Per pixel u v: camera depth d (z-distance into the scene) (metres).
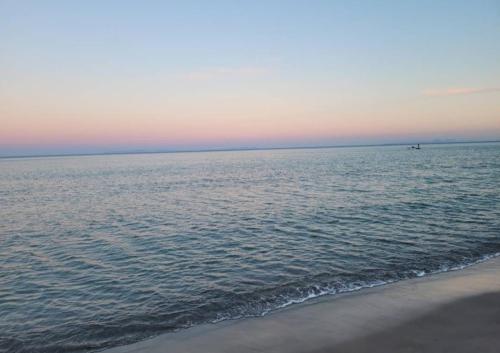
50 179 58.94
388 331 7.13
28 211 26.83
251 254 14.05
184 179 53.25
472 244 14.26
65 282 11.72
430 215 20.28
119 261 13.84
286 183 42.28
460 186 32.59
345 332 7.21
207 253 14.45
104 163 138.00
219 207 26.41
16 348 7.63
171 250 15.09
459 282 9.84
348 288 10.06
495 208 21.73
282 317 8.15
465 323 7.31
